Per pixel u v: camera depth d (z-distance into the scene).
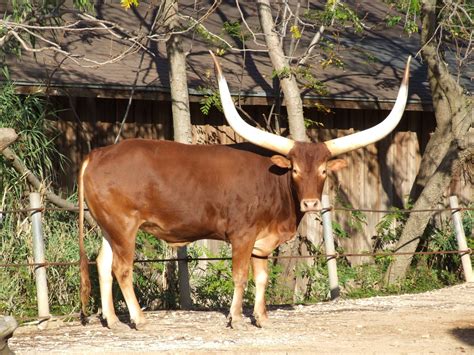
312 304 34.28
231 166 27.73
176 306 35.59
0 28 32.22
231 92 39.72
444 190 42.25
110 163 27.55
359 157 44.72
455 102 42.09
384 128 27.59
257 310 28.38
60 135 38.41
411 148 46.03
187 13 47.03
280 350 24.33
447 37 43.59
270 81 42.06
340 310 32.06
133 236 27.66
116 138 39.62
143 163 27.55
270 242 28.09
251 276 37.41
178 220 27.72
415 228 42.16
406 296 35.59
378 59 47.78
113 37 43.06
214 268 37.34
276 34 39.00
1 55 36.94
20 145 35.22
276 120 41.41
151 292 35.59
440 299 34.59
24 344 26.06
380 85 44.34
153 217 27.73
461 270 42.91
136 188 27.39
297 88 39.09
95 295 33.56
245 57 44.34
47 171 36.84
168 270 36.00
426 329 27.72
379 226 44.22
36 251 29.83
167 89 38.38
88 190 27.66
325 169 26.62
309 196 26.27
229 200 27.50
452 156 41.97
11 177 33.88
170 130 40.81
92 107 39.25
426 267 43.12
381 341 25.77
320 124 41.94
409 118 46.00
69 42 41.56
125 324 28.83
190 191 27.55
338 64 43.34
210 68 42.38
